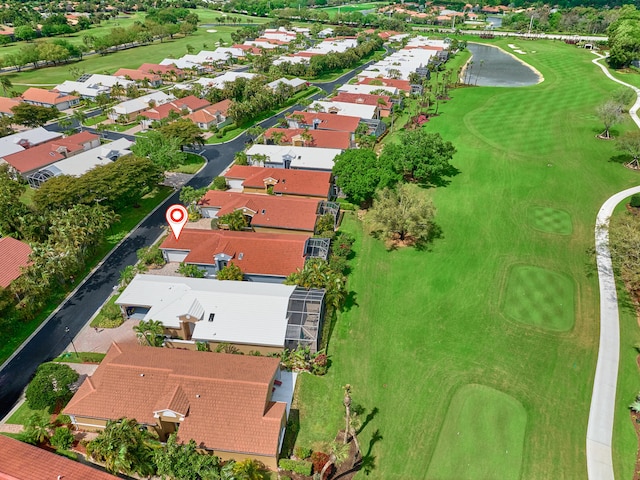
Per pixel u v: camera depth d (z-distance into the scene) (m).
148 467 39.81
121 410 43.44
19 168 97.00
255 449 40.69
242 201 80.31
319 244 69.12
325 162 99.75
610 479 41.00
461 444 44.22
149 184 87.81
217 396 43.47
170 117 129.62
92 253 72.69
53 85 173.62
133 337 57.00
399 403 48.59
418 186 96.25
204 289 58.41
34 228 71.81
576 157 108.75
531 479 41.12
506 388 50.12
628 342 55.91
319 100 147.62
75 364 52.91
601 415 46.91
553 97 153.38
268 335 53.28
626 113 133.50
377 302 63.38
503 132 125.69
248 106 133.50
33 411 47.62
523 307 62.12
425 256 73.38
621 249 65.12
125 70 180.75
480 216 84.88
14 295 60.12
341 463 42.38
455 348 55.59
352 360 53.97
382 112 142.50
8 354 54.56
